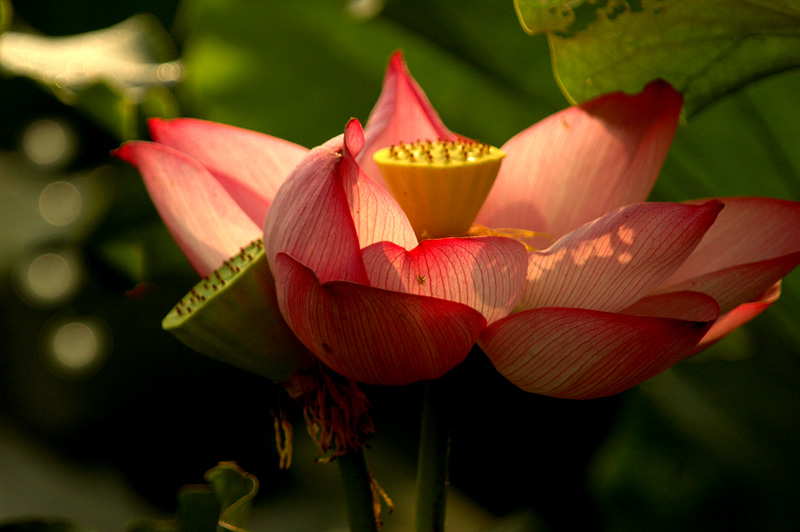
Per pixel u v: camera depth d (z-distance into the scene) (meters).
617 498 1.31
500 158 0.99
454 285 0.94
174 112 1.27
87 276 1.31
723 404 1.25
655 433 1.29
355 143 0.94
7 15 1.16
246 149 1.01
